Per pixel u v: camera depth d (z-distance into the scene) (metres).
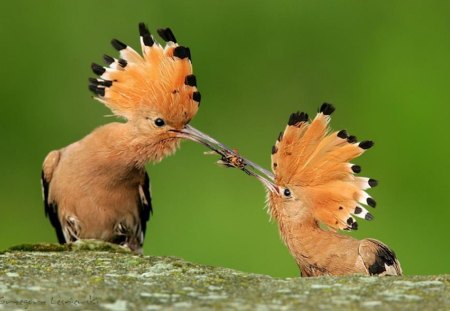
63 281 7.50
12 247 9.02
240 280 7.71
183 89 10.81
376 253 9.59
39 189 16.45
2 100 16.80
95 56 17.09
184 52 10.80
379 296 7.13
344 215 9.83
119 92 10.91
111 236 11.44
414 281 7.62
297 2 17.62
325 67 17.36
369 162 16.50
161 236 15.77
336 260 9.72
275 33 17.45
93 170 11.02
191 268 8.16
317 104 17.12
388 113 16.86
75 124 16.77
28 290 7.18
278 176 10.03
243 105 17.12
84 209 11.18
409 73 17.09
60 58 17.09
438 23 17.45
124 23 17.27
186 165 16.11
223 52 17.34
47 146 16.66
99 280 7.57
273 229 15.45
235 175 15.88
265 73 17.28
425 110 16.73
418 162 16.41
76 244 9.12
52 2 17.31
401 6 17.67
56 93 16.95
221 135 16.89
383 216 15.91
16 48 17.09
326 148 9.89
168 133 10.86
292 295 7.17
